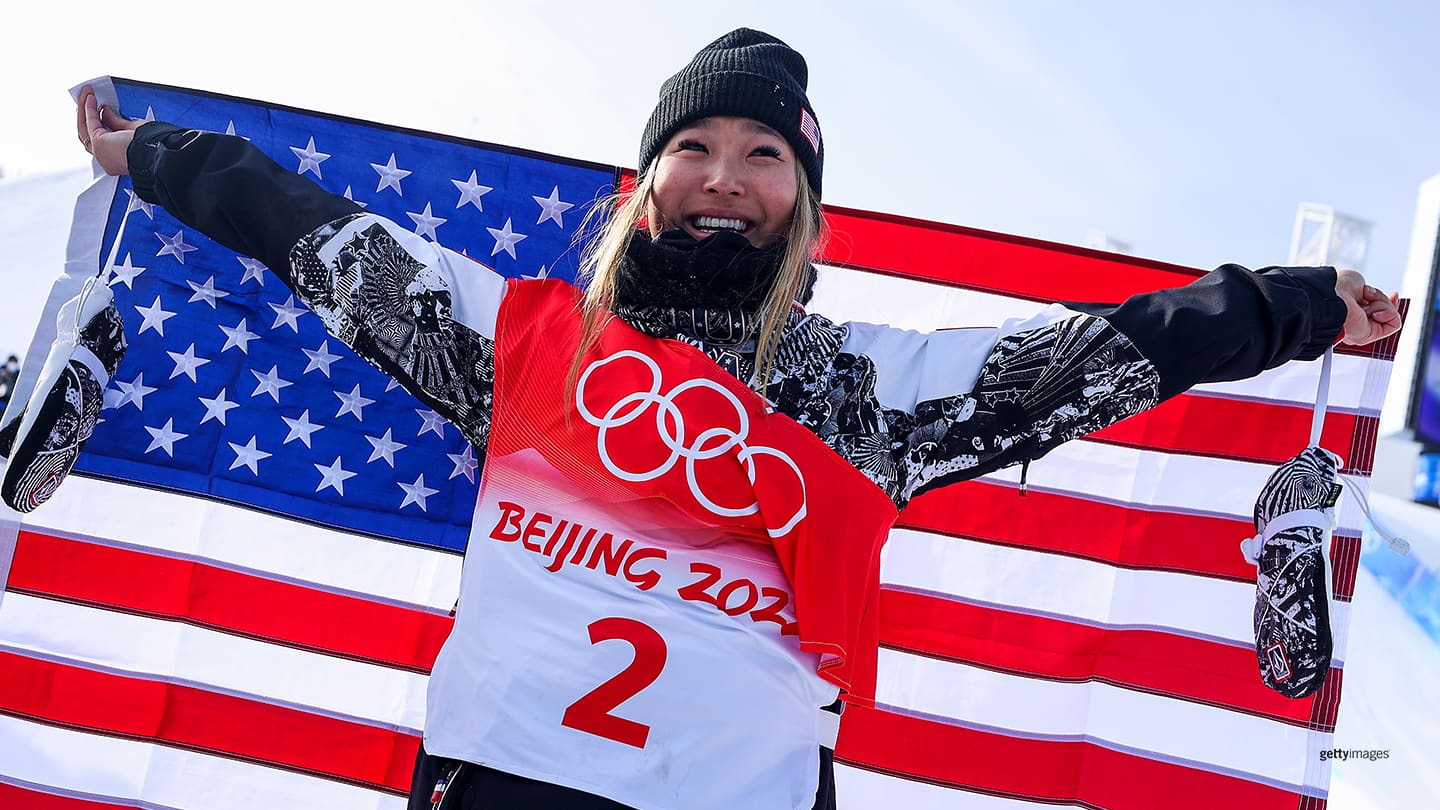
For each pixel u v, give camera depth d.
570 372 1.69
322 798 2.67
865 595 1.64
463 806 1.53
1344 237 13.12
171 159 1.98
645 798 1.49
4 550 2.60
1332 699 2.67
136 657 2.67
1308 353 2.01
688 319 1.71
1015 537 2.83
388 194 2.79
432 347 1.74
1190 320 1.82
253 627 2.69
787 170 1.88
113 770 2.64
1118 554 2.81
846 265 2.86
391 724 2.69
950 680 2.80
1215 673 2.74
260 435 2.73
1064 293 2.85
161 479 2.70
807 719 1.62
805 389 1.70
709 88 1.87
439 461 2.75
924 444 1.72
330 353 2.75
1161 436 2.82
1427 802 4.59
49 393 2.27
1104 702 2.78
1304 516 2.24
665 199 1.88
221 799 2.65
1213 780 2.70
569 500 1.64
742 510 1.62
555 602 1.58
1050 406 1.75
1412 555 6.89
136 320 2.71
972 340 1.82
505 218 2.81
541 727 1.52
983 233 2.86
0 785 2.62
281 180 1.91
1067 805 2.76
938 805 2.78
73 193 2.70
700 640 1.56
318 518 2.72
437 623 2.71
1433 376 12.93
